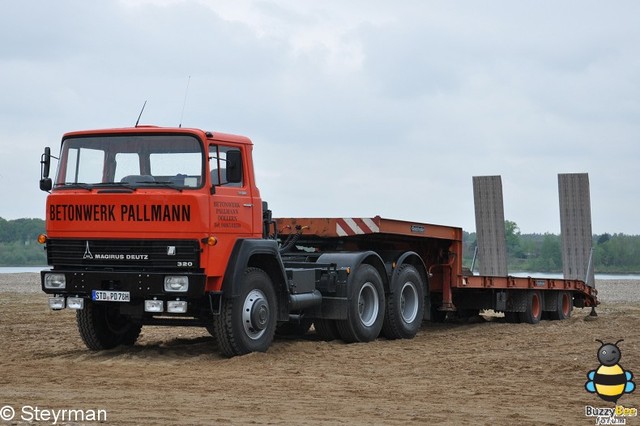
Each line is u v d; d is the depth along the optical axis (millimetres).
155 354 11664
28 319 17438
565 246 21906
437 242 16141
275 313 11898
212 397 8375
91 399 8164
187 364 10805
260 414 7512
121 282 10734
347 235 13695
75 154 11312
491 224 21562
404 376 9969
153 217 10680
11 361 11102
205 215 10648
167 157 10922
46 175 11359
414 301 14602
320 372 10227
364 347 12812
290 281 12297
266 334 11727
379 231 13594
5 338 13969
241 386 9094
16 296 25125
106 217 10875
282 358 11398
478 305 17625
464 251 16453
